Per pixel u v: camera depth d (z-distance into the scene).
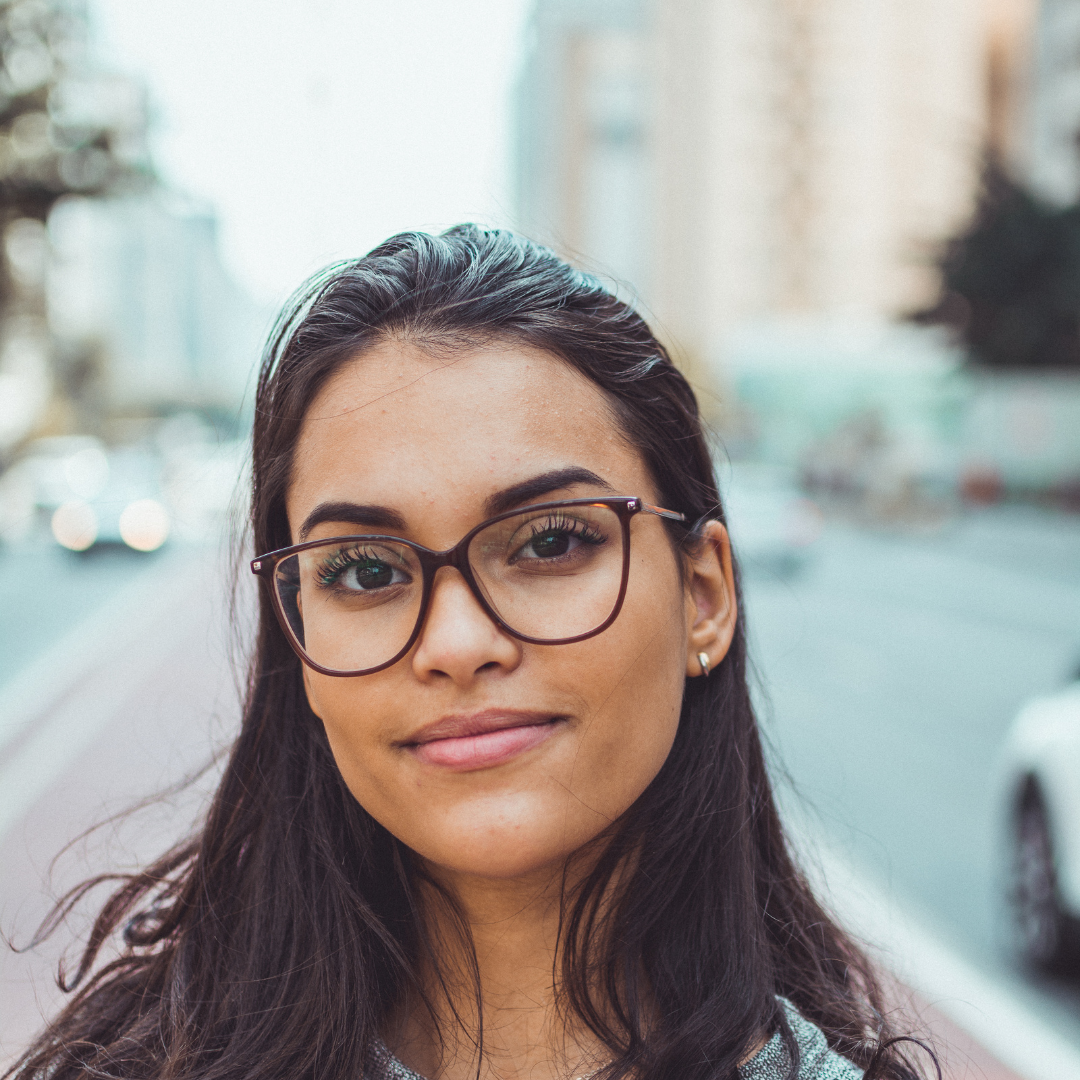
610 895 0.95
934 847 4.86
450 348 0.85
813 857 1.44
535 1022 0.94
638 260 88.00
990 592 15.45
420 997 0.98
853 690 8.80
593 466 0.87
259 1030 0.98
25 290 25.47
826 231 65.44
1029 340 25.23
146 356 111.81
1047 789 3.78
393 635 0.84
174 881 1.23
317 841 1.02
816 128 65.06
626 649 0.84
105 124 19.48
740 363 30.52
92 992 1.20
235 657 1.18
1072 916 3.55
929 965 3.59
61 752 6.13
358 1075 0.94
